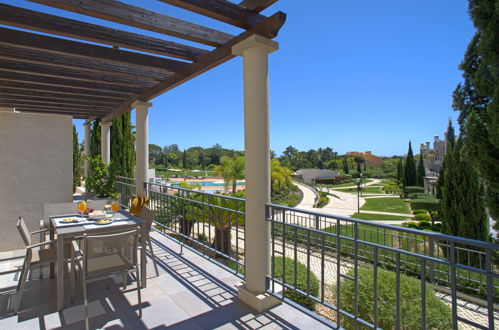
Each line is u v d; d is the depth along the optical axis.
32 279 3.06
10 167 4.29
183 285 2.90
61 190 4.67
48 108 6.53
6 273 3.25
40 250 2.83
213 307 2.45
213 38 2.80
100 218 3.00
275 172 25.55
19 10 2.34
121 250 2.35
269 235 2.51
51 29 2.47
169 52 3.12
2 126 4.26
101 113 7.12
